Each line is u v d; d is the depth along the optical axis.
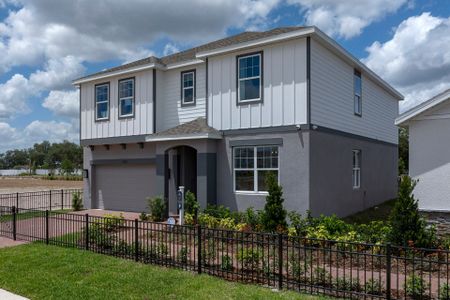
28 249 9.30
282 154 12.52
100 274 7.07
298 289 6.23
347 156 15.10
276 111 12.72
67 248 9.40
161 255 7.99
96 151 18.88
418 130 9.88
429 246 7.91
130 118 16.98
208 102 14.33
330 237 8.86
